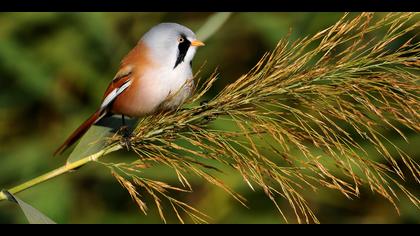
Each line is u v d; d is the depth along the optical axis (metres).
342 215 12.83
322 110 5.62
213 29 11.66
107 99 8.26
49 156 13.46
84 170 13.10
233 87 5.91
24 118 14.02
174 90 8.08
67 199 12.90
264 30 13.52
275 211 12.83
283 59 5.85
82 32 13.94
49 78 13.83
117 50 13.96
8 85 14.05
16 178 13.28
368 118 5.55
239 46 14.10
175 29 8.19
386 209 12.79
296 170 5.48
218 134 5.71
